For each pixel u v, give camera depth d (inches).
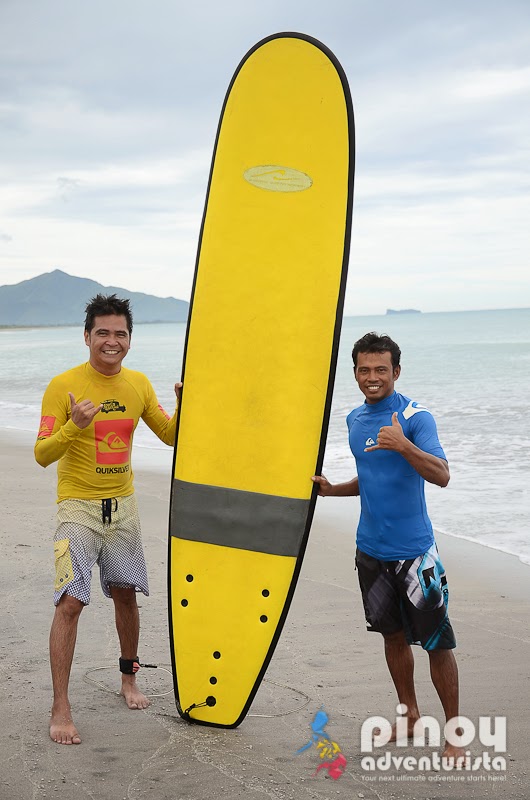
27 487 350.3
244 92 148.8
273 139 146.9
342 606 199.8
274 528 139.2
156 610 193.5
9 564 227.5
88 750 123.8
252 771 118.3
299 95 146.2
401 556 124.5
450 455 400.8
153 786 113.0
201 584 140.9
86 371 137.3
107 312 134.8
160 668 158.4
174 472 144.6
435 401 618.5
